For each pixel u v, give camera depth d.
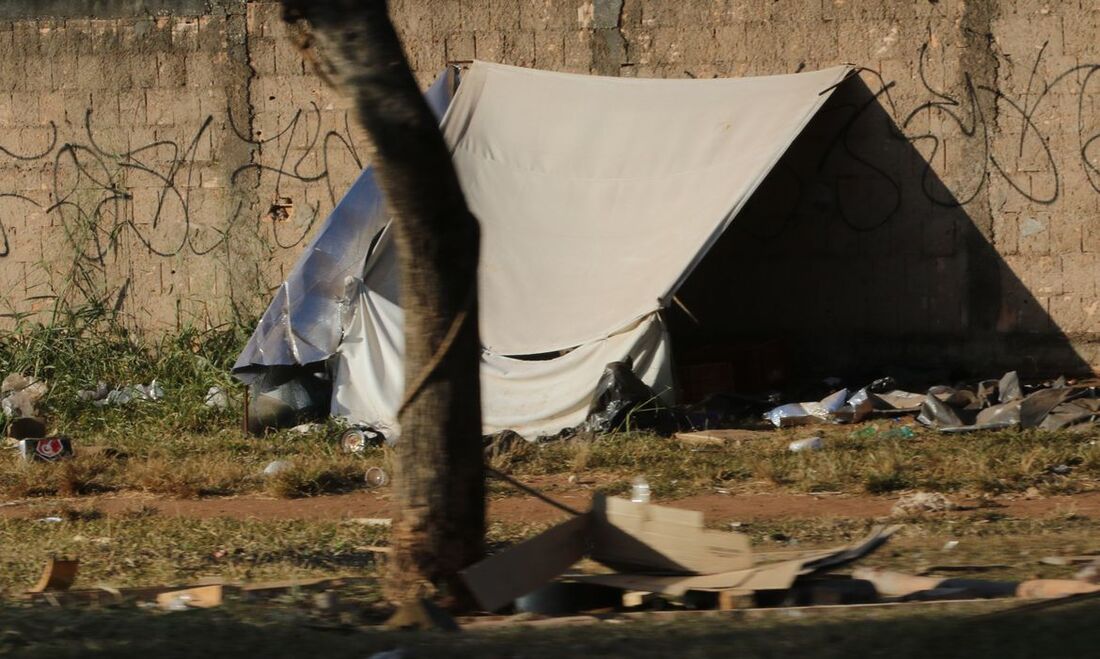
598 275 13.99
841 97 16.81
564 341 13.49
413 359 6.41
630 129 15.37
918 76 16.66
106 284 18.06
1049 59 16.41
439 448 6.39
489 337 13.82
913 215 16.77
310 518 9.95
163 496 11.09
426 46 17.50
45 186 18.08
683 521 6.69
